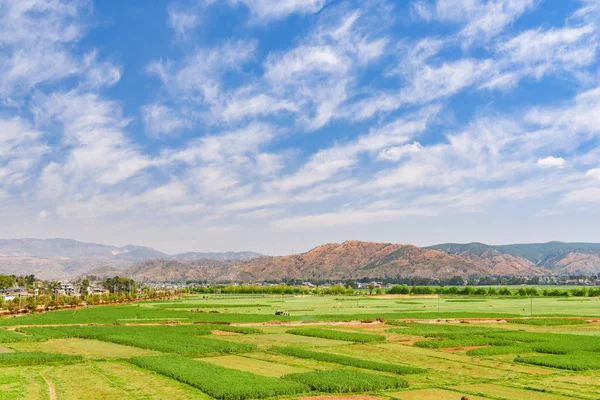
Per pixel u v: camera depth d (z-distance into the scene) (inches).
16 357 2518.5
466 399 1712.6
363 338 3462.1
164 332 3914.9
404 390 1962.4
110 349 3053.6
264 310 6747.1
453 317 5334.6
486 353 2859.3
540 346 3043.8
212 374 2139.5
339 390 1934.1
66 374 2219.5
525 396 1863.9
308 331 3939.5
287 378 2110.0
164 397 1817.2
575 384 2070.6
